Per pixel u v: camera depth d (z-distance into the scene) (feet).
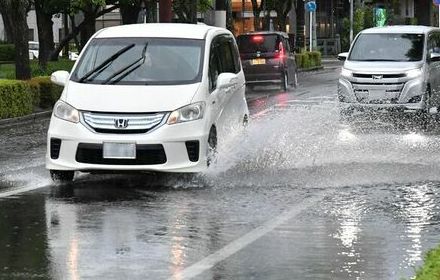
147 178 74.18
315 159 83.51
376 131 109.50
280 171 76.74
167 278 43.57
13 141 109.81
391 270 44.75
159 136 69.31
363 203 63.21
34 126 131.64
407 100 118.11
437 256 37.40
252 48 193.57
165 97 71.26
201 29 82.12
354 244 50.60
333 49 451.12
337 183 71.51
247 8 412.36
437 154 88.43
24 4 163.84
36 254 48.49
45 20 244.42
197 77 74.95
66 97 72.28
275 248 49.78
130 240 51.85
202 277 43.73
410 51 123.03
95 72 75.82
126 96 71.26
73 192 68.64
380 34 126.41
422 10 413.18
